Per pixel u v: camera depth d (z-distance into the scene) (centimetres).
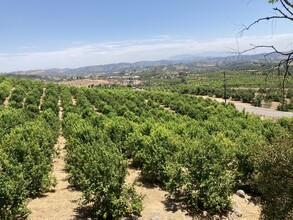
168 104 4231
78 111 2612
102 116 1881
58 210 833
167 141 1138
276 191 587
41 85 5138
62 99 3775
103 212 759
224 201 838
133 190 804
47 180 959
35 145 1016
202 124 1870
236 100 6022
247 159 988
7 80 4997
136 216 812
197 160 876
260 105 5178
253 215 849
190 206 884
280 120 2047
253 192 1034
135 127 1477
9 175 779
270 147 632
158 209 865
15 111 2145
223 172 891
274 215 578
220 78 12538
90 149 970
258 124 1931
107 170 776
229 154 1006
